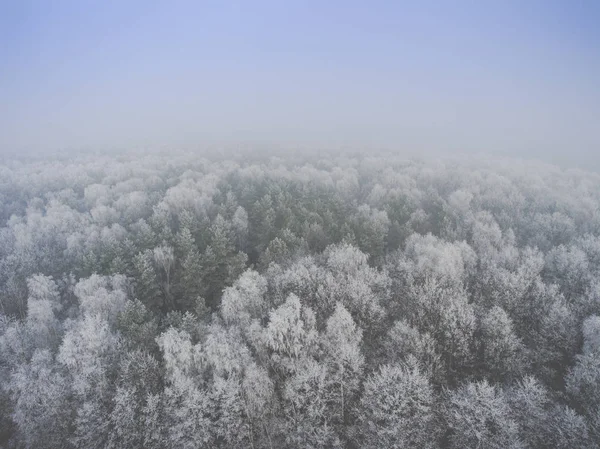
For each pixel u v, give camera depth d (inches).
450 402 1198.9
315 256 2317.9
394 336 1461.6
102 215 3383.4
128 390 1285.7
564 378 1336.1
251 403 1238.3
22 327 1680.6
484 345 1502.2
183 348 1311.5
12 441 1459.2
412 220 3181.6
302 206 3112.7
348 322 1432.1
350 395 1318.9
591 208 3489.2
